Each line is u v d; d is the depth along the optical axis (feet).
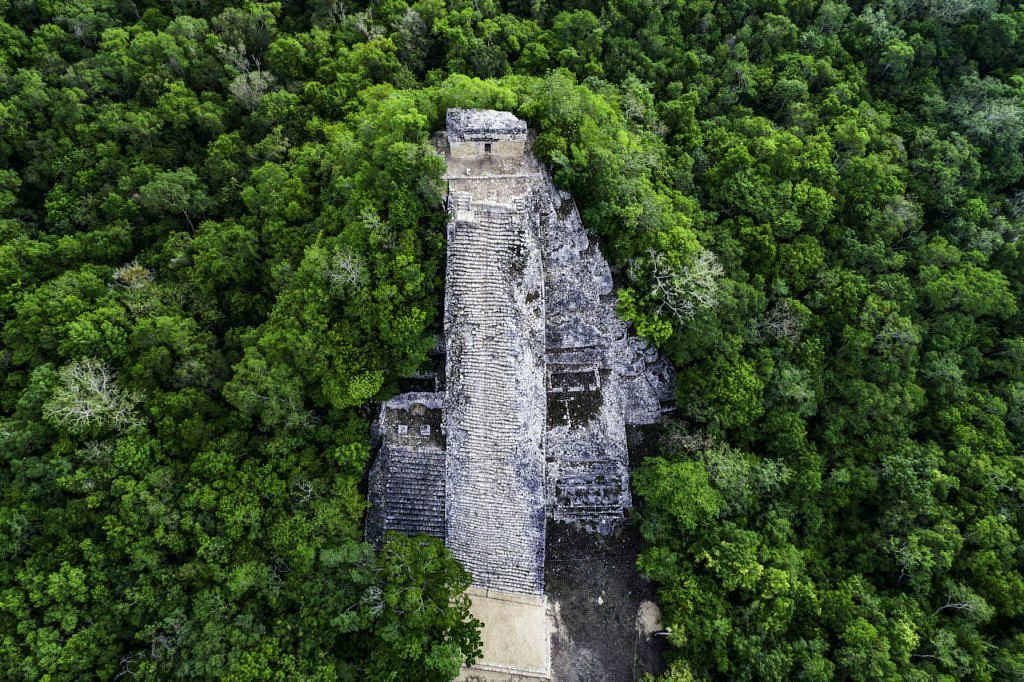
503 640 113.29
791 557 114.73
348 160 119.24
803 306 133.08
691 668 107.04
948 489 128.67
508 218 113.91
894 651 108.37
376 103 130.21
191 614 97.91
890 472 128.88
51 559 97.96
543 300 116.67
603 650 114.83
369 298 109.29
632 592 119.24
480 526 114.52
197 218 134.72
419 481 116.78
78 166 135.85
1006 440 136.05
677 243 120.67
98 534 101.60
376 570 101.40
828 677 103.30
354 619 97.35
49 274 123.65
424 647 97.91
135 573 100.17
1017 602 117.08
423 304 113.19
